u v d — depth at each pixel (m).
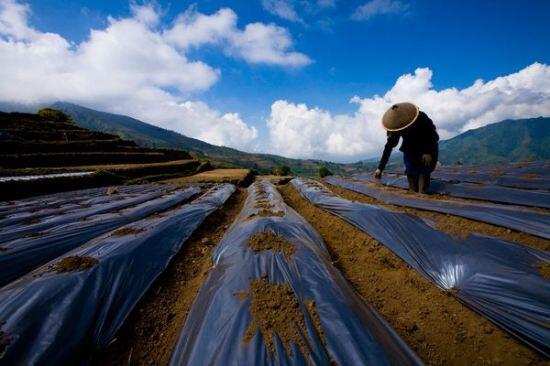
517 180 8.44
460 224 5.13
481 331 2.88
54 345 2.42
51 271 3.38
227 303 2.82
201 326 2.63
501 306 2.91
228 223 8.22
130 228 5.37
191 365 2.19
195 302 3.23
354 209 6.52
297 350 2.16
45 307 2.73
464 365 2.59
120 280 3.60
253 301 2.75
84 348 2.63
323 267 3.63
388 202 7.48
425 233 4.51
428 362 2.63
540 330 2.56
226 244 4.71
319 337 2.33
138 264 4.06
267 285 3.03
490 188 7.10
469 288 3.27
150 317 3.39
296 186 14.48
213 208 8.67
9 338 2.30
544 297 2.75
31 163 26.33
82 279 3.28
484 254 3.55
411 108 6.25
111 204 9.48
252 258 3.75
